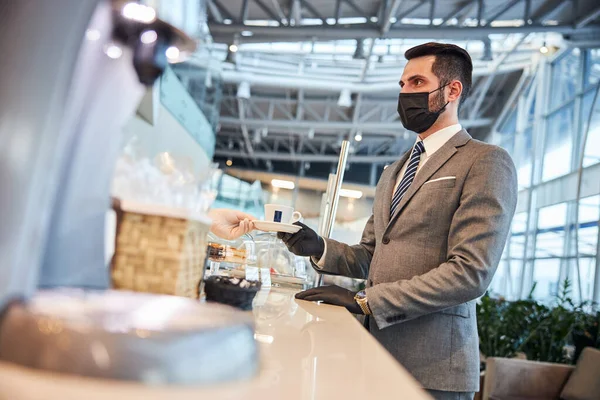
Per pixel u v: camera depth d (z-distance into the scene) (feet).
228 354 1.49
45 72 1.43
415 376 4.83
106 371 1.24
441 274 4.60
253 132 64.90
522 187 41.88
